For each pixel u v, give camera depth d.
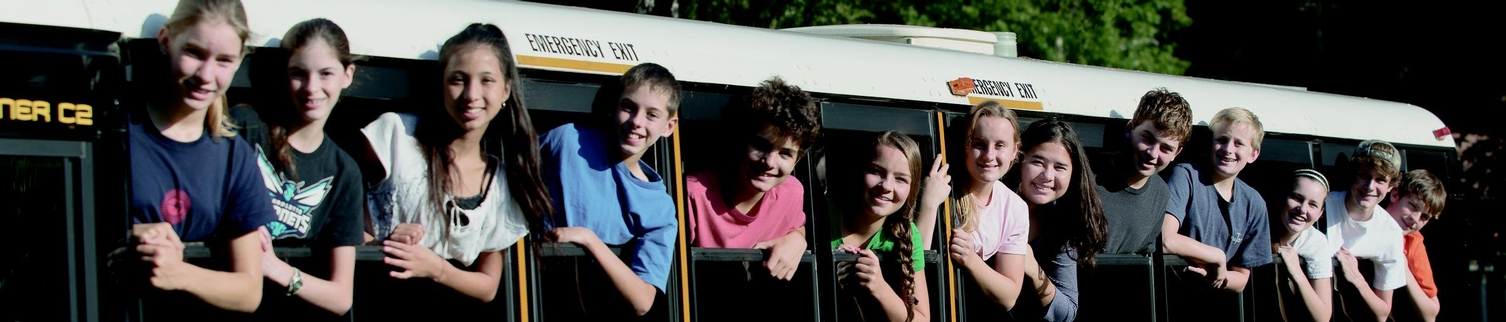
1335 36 17.25
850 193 6.41
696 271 5.71
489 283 5.07
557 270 5.36
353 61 4.88
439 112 4.96
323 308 4.63
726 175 5.89
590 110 5.56
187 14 4.17
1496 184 14.57
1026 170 7.08
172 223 4.32
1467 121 15.93
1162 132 7.35
